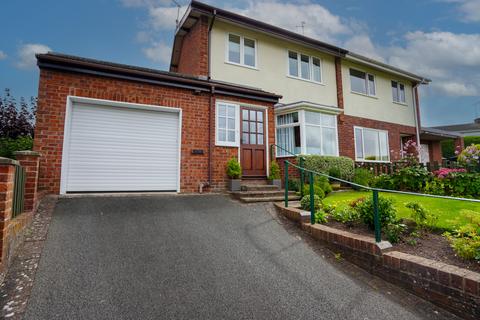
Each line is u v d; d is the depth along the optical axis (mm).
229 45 11125
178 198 6316
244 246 3969
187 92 7422
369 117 14406
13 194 3252
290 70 12547
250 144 8320
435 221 4238
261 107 8562
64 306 2385
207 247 3816
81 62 6059
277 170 8305
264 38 11867
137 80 6719
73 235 3781
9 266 2848
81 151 6223
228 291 2809
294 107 10617
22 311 2275
